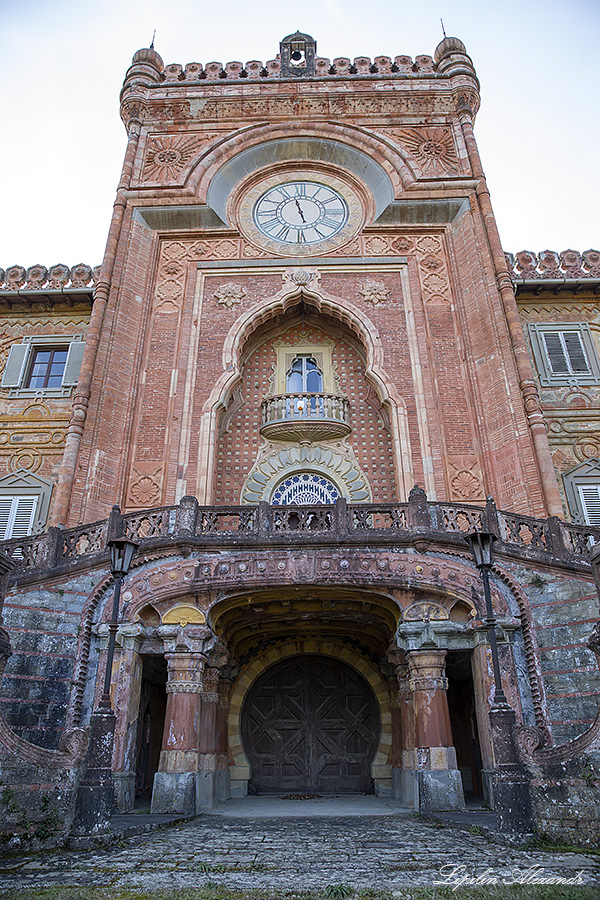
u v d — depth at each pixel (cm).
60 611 1227
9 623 1192
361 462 1933
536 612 1230
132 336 1934
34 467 1942
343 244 2145
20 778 735
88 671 1199
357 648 1627
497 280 1942
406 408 1855
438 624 1191
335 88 2384
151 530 1286
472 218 2092
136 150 2264
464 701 1650
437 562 1220
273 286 2062
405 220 2161
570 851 698
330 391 2056
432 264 2086
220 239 2153
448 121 2308
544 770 768
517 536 1319
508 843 746
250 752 1595
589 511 1862
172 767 1095
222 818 1043
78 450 1692
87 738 813
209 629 1200
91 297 2158
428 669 1165
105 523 1324
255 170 2308
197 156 2227
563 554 1280
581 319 2186
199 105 2352
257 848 739
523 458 1680
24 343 2147
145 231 2133
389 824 948
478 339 1909
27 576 1234
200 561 1220
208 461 1769
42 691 1165
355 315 2002
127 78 2434
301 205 2256
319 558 1209
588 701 1140
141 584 1217
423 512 1257
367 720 1617
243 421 2009
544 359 2098
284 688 1653
